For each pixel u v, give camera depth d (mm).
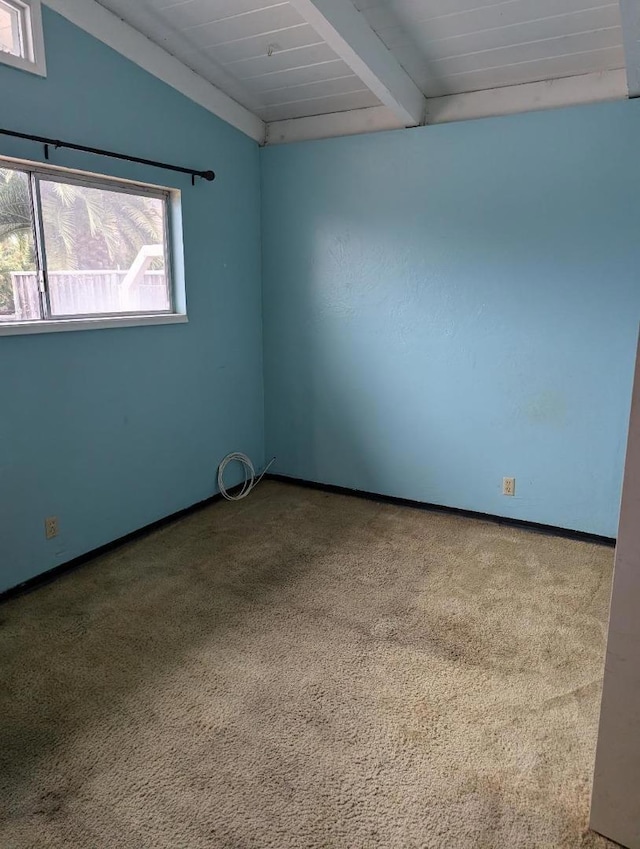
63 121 2578
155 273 3289
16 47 2406
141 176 2996
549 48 2701
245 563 2957
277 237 3930
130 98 2883
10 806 1550
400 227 3467
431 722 1849
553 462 3254
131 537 3242
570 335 3090
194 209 3391
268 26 2771
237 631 2352
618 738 1392
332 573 2846
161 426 3369
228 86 3385
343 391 3877
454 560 2980
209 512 3674
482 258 3252
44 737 1786
